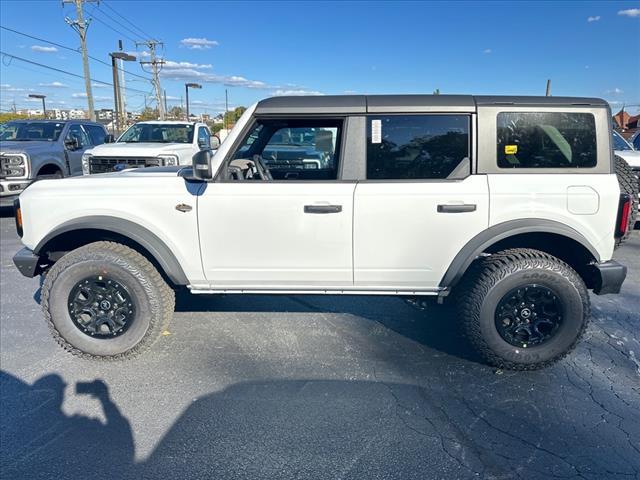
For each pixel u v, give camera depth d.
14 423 2.63
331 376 3.14
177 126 10.38
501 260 3.08
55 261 3.54
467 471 2.27
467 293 3.16
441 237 3.08
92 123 10.99
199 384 3.04
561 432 2.56
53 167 9.20
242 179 3.31
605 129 3.05
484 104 3.06
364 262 3.16
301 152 3.53
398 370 3.22
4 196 8.18
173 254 3.21
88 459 2.35
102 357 3.31
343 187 3.08
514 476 2.24
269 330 3.86
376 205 3.06
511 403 2.84
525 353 3.12
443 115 3.07
